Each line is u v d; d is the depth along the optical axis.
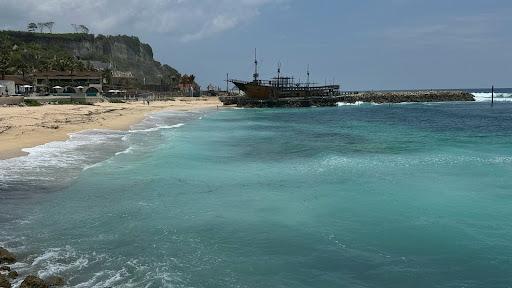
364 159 27.73
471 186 20.50
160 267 11.80
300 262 12.46
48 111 51.06
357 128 51.69
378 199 18.42
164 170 23.38
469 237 14.38
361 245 13.71
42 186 19.17
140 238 13.84
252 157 28.52
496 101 149.62
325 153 30.34
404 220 15.93
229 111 89.06
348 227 15.23
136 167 23.91
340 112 88.62
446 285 11.28
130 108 77.88
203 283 11.01
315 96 113.69
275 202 17.98
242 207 17.28
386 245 13.73
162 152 29.08
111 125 46.03
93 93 104.12
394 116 75.06
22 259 11.96
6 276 10.47
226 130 47.72
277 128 51.31
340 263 12.45
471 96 152.75
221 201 18.02
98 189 19.20
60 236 13.78
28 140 30.34
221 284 11.01
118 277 11.07
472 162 26.34
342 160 27.33
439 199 18.45
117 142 32.88
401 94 144.75
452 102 144.88
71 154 26.53
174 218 15.81
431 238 14.29
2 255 11.66
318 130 48.88
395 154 29.81
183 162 25.88
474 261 12.65
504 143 35.84
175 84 176.50
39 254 12.33
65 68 141.12
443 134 43.81
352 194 19.16
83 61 182.12
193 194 18.94
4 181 19.69
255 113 83.81
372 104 128.62
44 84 112.00
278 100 102.75
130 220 15.45
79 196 18.09
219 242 13.73
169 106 95.00
